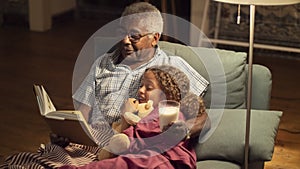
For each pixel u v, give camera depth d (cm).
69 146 215
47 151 209
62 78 417
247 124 206
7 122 344
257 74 246
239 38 476
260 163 218
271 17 462
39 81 411
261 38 472
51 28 553
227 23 476
